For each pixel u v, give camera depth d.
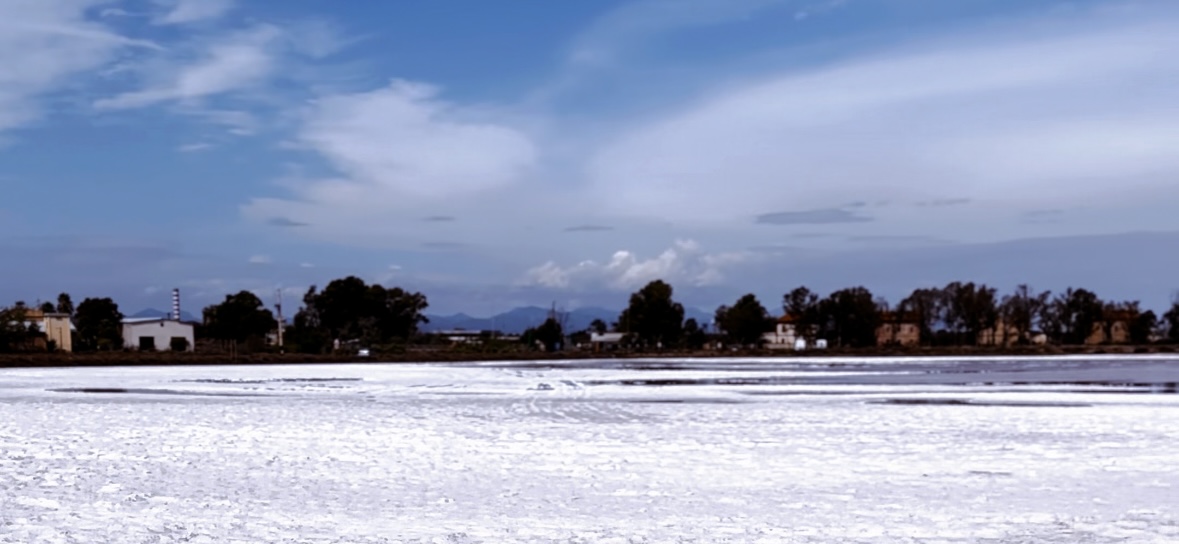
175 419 24.61
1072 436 20.44
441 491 13.55
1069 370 54.00
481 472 15.34
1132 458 17.03
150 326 105.25
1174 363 65.38
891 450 18.23
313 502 12.66
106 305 126.50
